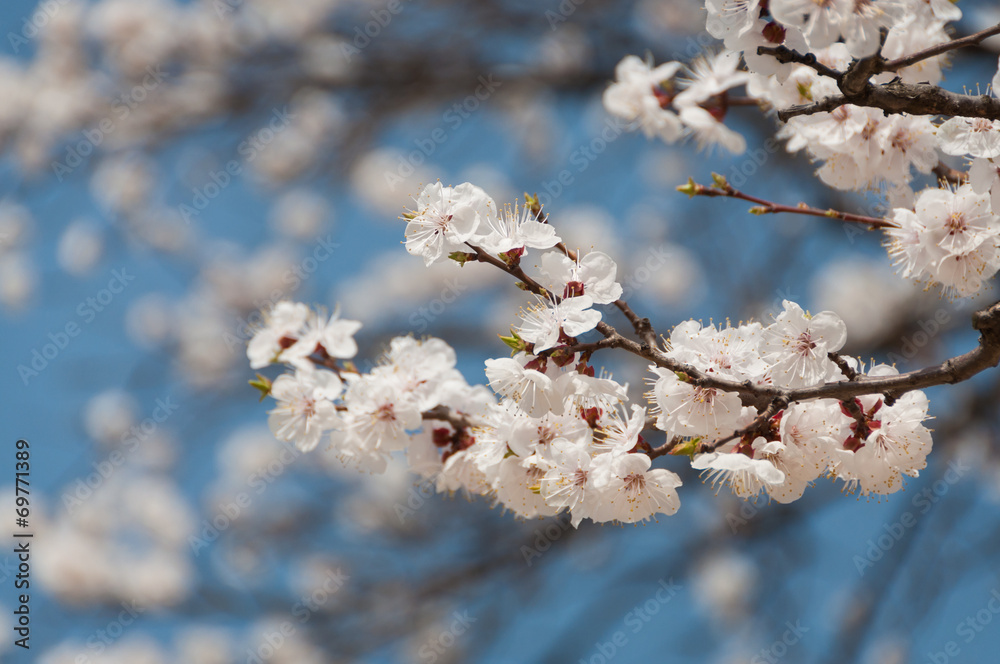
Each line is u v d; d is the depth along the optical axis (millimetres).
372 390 2439
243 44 7406
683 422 2098
